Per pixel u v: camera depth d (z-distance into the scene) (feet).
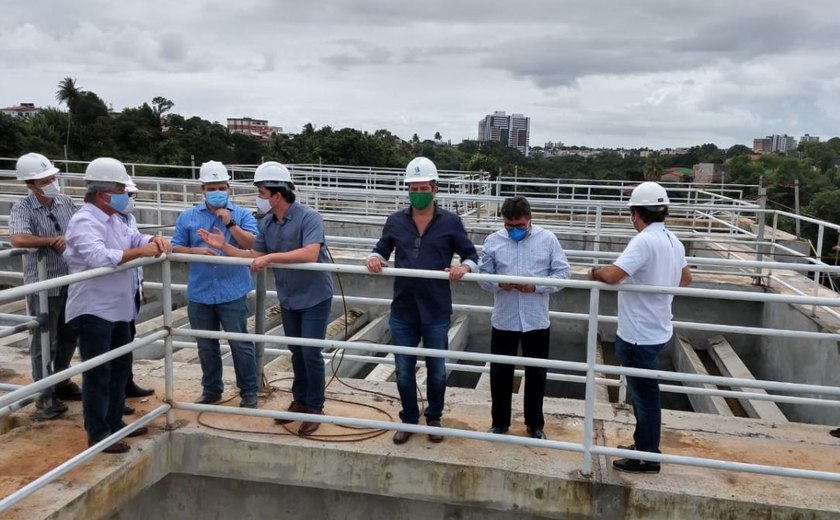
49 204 13.96
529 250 12.98
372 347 12.35
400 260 13.02
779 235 40.37
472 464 12.39
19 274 21.18
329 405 15.57
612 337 31.24
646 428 12.14
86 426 12.32
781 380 26.43
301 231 13.39
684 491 11.64
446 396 16.75
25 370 17.25
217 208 14.21
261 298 14.94
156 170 159.74
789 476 11.14
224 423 14.10
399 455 12.68
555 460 12.72
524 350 13.35
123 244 12.68
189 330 13.41
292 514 13.69
